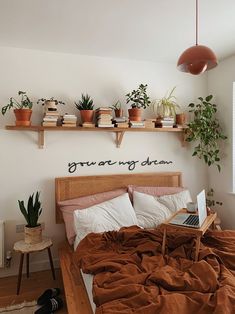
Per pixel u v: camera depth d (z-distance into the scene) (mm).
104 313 1262
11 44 2617
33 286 2471
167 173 3285
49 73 2797
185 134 3346
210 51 1461
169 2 1884
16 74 2678
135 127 2859
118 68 3072
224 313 1219
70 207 2709
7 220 2674
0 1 1850
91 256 1920
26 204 2734
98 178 2965
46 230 2811
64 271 2074
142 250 1972
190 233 1903
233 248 1995
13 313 2064
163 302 1297
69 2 1878
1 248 2553
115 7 1949
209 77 3465
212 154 3271
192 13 2043
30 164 2750
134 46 2721
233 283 1489
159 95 3260
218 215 3363
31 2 1870
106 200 2820
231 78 3102
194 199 3490
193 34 2432
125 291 1408
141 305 1323
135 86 3146
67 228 2605
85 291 1757
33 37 2463
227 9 1984
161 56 3029
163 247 1928
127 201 2783
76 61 2898
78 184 2885
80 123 2803
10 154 2680
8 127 2469
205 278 1527
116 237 2184
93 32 2373
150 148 3271
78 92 2906
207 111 3139
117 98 3064
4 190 2664
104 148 3047
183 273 1617
